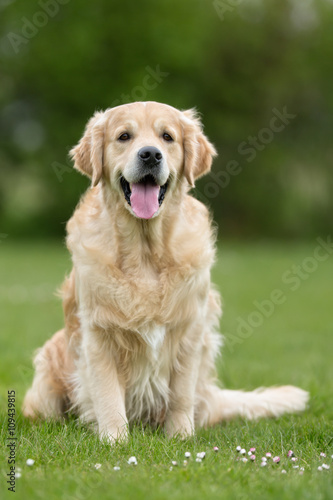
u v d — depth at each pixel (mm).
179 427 6379
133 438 5453
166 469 4492
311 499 3838
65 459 4816
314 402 7492
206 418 7043
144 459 4789
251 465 4664
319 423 6258
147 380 6312
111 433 5922
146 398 6457
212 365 7113
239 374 9273
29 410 7039
